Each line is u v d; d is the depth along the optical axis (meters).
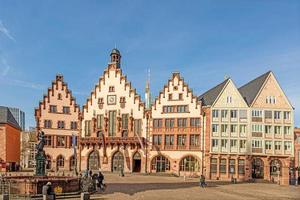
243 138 78.69
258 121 78.94
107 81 91.88
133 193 43.41
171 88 84.62
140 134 86.75
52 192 34.84
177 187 53.28
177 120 83.25
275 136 78.62
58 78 96.00
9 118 91.06
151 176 76.31
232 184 64.81
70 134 95.62
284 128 79.06
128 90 89.31
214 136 79.38
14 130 95.31
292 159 78.19
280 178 75.50
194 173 80.19
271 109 79.38
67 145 95.00
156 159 84.69
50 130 93.62
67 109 96.19
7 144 86.75
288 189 55.97
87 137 91.81
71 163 94.94
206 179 76.12
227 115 79.69
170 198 39.47
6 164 85.50
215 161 79.19
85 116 93.31
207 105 81.12
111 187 50.44
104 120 90.75
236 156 78.31
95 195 40.56
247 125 78.75
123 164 87.50
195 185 57.97
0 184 37.62
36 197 35.69
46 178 41.88
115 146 88.69
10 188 37.06
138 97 88.06
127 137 86.88
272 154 78.00
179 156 82.00
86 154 92.00
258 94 79.69
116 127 89.44
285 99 79.75
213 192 47.75
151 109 86.19
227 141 79.06
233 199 40.41
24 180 37.44
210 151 78.94
